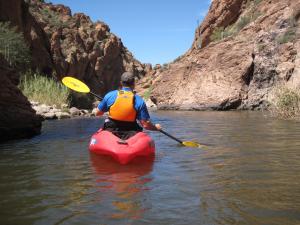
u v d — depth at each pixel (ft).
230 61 74.90
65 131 32.27
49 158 18.52
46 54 120.26
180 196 11.50
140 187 12.69
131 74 19.72
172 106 80.74
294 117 39.68
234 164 16.19
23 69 91.71
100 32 188.75
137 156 17.93
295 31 68.59
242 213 9.82
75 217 9.77
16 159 18.34
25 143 24.36
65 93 68.95
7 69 29.99
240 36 80.23
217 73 75.87
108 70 190.49
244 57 72.95
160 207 10.44
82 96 89.25
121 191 12.21
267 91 67.67
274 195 11.38
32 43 114.11
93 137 20.22
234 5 111.55
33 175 14.75
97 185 13.05
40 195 11.87
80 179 14.01
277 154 18.34
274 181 13.08
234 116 48.47
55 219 9.65
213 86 74.74
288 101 41.01
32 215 9.98
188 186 12.67
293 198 11.04
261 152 19.04
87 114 62.75
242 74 71.26
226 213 9.84
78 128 35.24
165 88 90.58
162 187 12.62
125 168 15.93
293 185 12.50
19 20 104.37
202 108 73.67
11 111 26.89
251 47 73.41
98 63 174.81
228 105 70.13
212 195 11.52
